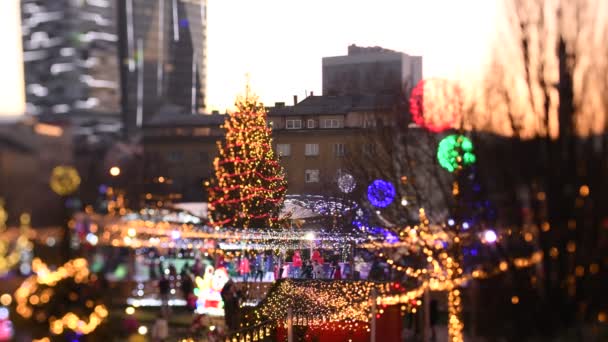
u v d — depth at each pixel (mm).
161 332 27859
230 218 61781
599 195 19062
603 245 19047
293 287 36719
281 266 54219
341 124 103562
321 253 59625
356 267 55844
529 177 19719
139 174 28094
